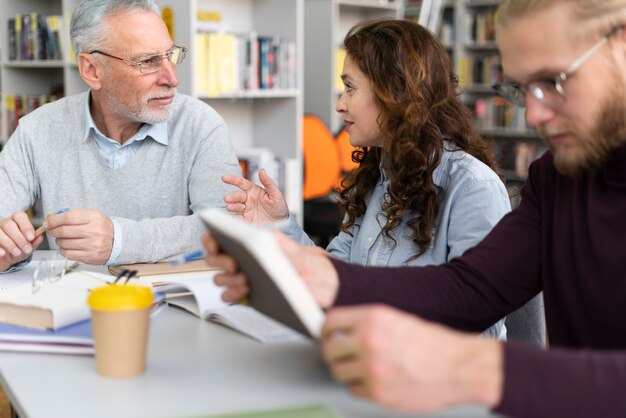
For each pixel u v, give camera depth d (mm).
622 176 1103
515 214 1322
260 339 1284
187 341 1285
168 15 3887
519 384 800
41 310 1266
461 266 1284
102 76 2049
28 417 975
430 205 1648
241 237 928
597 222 1140
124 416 973
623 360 822
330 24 5410
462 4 6840
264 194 1846
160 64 2049
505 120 6707
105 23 2014
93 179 2150
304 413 951
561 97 994
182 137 2195
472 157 1684
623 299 1115
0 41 4465
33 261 1871
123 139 2166
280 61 4336
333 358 803
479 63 6797
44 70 4672
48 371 1144
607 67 975
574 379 807
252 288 1084
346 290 1207
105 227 1733
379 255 1742
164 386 1078
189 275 1648
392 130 1666
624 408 797
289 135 4461
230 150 2203
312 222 4461
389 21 1737
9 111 4500
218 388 1068
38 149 2150
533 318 1720
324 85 5492
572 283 1195
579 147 1022
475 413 991
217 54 4012
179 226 1876
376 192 1825
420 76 1655
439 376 779
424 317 1233
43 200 2160
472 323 1273
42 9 4605
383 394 772
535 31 983
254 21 4527
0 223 1717
